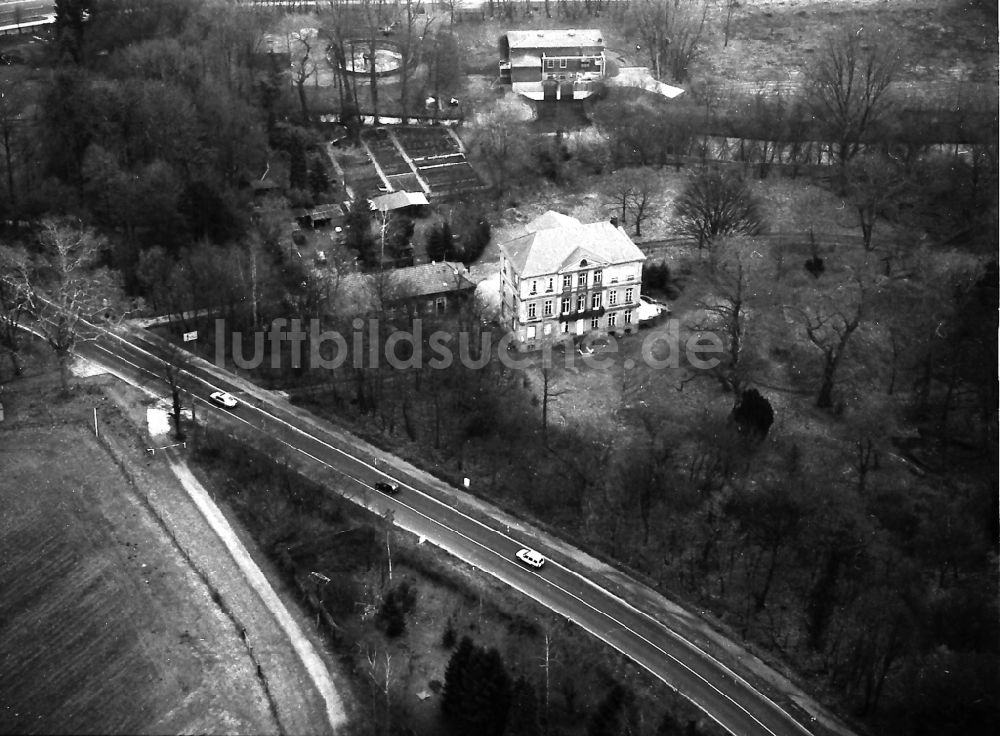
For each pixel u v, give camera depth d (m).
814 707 187.00
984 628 197.62
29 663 184.62
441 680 187.00
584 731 179.38
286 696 180.88
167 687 180.50
